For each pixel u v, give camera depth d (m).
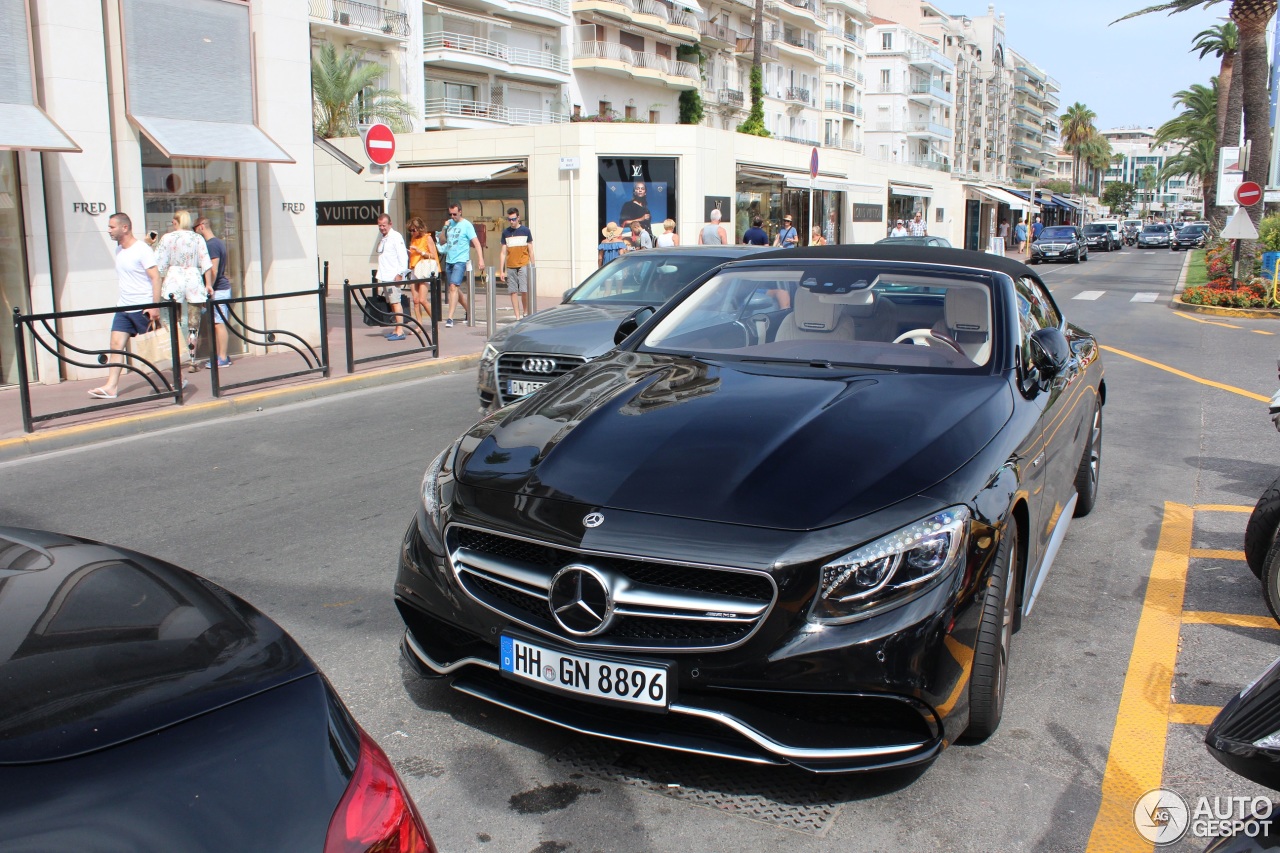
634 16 49.41
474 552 3.04
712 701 2.71
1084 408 5.07
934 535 2.74
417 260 15.77
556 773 3.06
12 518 6.02
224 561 5.11
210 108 12.32
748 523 2.73
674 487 2.90
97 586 2.05
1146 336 15.30
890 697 2.64
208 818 1.48
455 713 3.44
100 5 10.96
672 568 2.71
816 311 4.27
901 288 4.32
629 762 3.12
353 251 28.52
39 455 7.77
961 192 55.50
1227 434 8.14
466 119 41.38
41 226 10.61
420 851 1.65
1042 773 3.08
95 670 1.73
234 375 10.88
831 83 72.81
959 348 3.95
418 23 39.16
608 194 26.50
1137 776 3.07
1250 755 1.90
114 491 6.61
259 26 12.85
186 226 10.84
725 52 59.97
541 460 3.16
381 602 4.51
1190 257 44.81
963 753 3.20
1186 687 3.68
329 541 5.42
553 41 46.75
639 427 3.27
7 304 10.56
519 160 26.88
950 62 94.44
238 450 7.75
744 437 3.12
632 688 2.73
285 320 13.49
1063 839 2.74
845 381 3.63
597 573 2.74
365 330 15.53
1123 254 52.88
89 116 10.91
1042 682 3.71
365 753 1.74
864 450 3.02
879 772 3.07
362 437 8.12
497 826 2.80
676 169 27.12
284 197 13.38
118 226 9.23
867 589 2.65
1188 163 82.75
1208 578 4.84
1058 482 4.26
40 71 10.57
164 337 10.78
